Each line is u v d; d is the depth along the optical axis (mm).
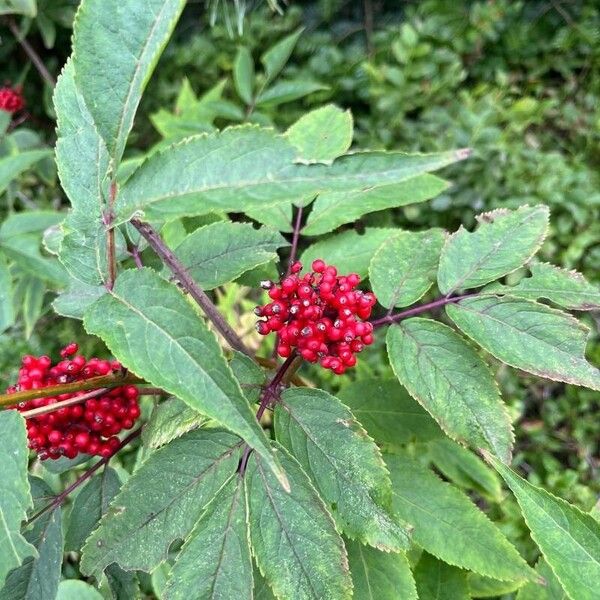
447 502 277
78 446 256
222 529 209
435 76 901
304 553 205
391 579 257
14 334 799
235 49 999
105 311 176
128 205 174
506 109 913
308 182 164
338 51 971
